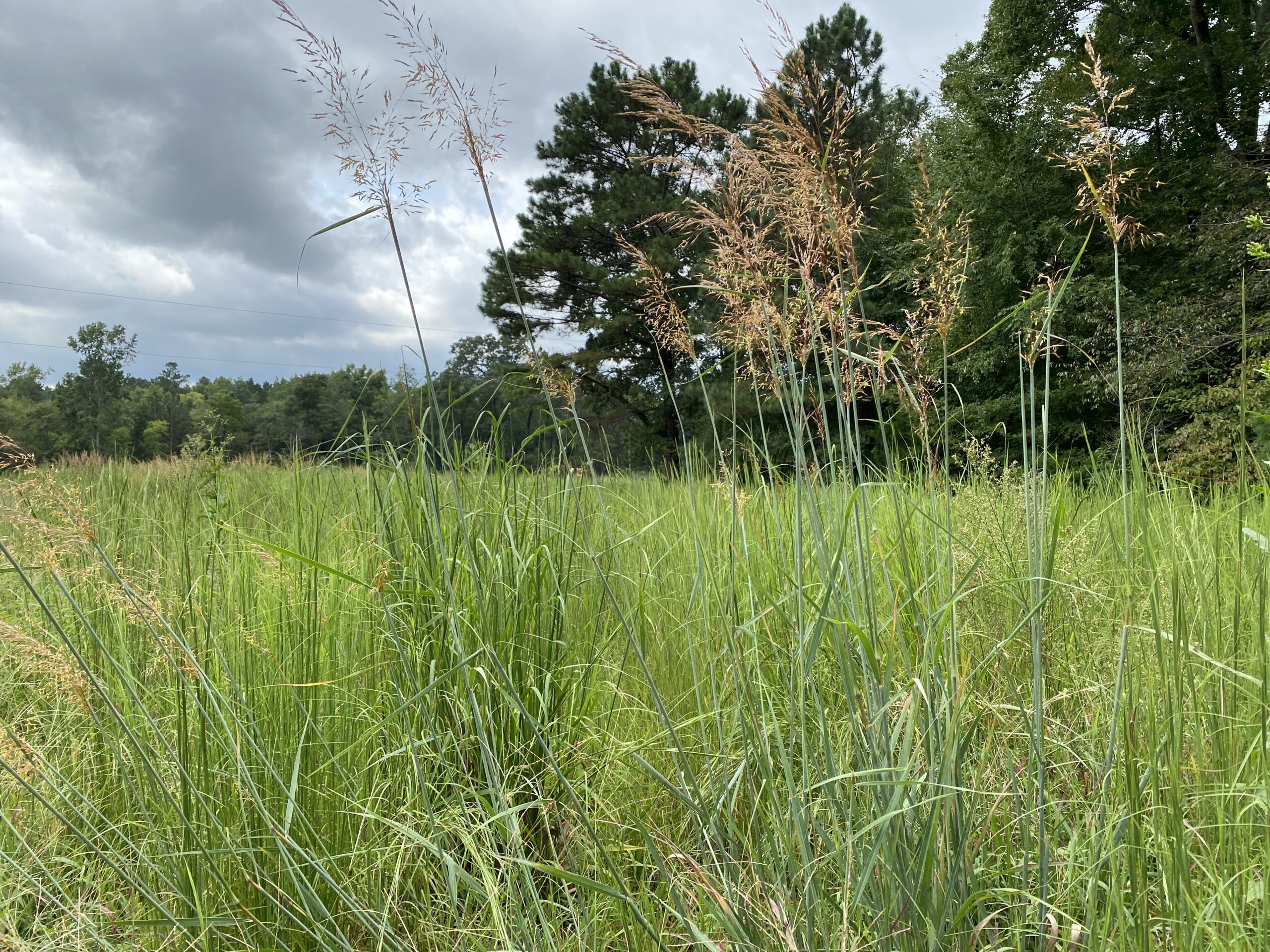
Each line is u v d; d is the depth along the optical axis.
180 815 1.72
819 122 1.80
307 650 2.35
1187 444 9.06
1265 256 8.68
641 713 2.75
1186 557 2.43
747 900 1.56
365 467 2.86
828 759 1.60
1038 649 1.59
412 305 2.12
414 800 2.20
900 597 1.86
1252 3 16.02
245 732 1.81
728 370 16.89
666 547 3.66
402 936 1.91
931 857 1.42
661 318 2.09
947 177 15.60
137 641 2.52
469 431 3.13
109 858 1.59
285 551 1.73
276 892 1.86
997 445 13.92
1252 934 1.40
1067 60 15.09
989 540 2.64
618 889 1.72
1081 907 1.65
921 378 1.95
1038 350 1.77
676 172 1.87
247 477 5.67
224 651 2.37
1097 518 2.97
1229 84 14.48
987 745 1.89
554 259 21.52
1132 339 11.66
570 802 2.20
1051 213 14.24
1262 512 2.50
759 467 2.24
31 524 1.72
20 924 1.86
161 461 6.16
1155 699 1.81
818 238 1.79
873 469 2.31
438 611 2.40
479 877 1.99
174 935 1.72
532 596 2.54
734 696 2.42
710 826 1.68
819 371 1.83
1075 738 2.06
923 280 1.99
